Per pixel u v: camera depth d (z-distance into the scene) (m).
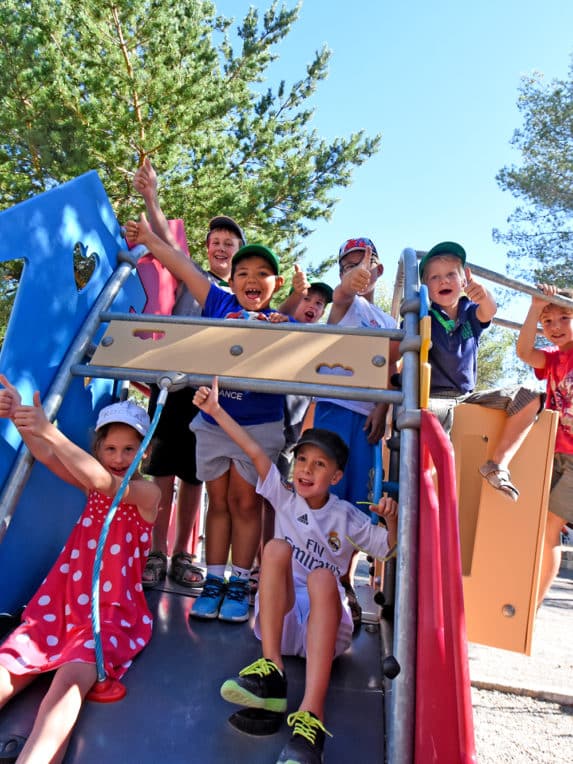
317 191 14.43
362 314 3.22
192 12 13.84
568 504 3.42
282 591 2.13
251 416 2.78
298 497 2.46
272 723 1.86
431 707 1.59
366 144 14.70
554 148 19.39
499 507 2.65
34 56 11.70
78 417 2.65
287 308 3.64
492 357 22.41
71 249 2.57
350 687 2.11
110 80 11.94
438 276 2.99
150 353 2.43
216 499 2.75
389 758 1.64
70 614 2.20
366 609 2.94
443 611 1.68
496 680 4.75
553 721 4.13
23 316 2.31
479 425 2.70
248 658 2.24
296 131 15.54
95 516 2.35
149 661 2.17
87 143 11.54
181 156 13.26
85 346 2.52
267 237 13.29
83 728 1.81
